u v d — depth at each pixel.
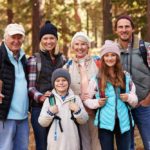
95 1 30.73
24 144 5.90
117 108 5.63
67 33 24.38
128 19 6.08
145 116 6.09
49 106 5.70
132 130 5.89
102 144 5.70
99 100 5.64
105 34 18.33
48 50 6.04
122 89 5.69
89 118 6.04
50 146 5.69
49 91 5.89
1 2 23.03
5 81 5.69
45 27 6.04
